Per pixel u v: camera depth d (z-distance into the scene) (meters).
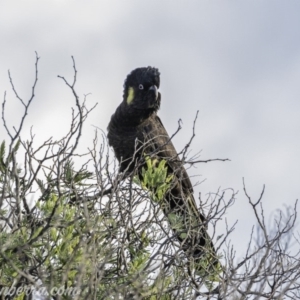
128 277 11.07
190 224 12.13
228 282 10.94
